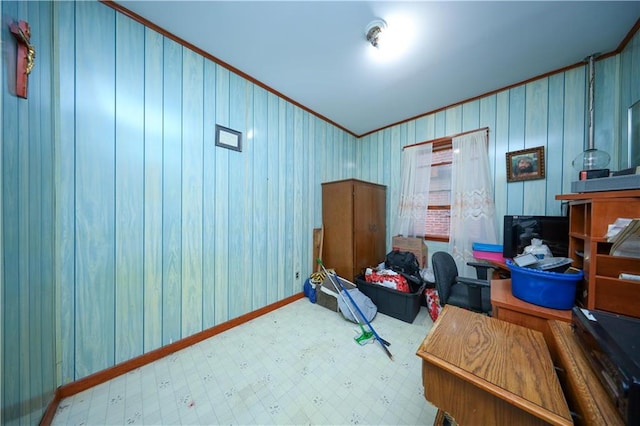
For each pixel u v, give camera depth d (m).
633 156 1.42
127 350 1.46
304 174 2.67
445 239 2.62
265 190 2.25
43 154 1.06
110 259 1.39
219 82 1.87
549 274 1.06
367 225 2.79
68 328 1.26
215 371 1.46
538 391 0.64
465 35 1.57
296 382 1.38
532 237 1.85
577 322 0.79
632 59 1.53
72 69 1.25
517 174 2.14
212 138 1.84
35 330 0.98
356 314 2.07
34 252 0.97
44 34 1.08
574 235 1.25
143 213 1.51
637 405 0.45
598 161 1.61
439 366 0.76
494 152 2.28
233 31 1.56
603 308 0.98
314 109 2.70
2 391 0.73
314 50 1.74
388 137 3.17
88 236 1.31
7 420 0.76
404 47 1.69
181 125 1.67
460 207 2.42
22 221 0.87
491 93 2.29
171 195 1.63
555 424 0.55
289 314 2.25
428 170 2.72
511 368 0.73
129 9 1.40
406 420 1.14
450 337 0.90
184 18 1.46
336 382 1.38
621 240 0.92
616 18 1.42
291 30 1.55
